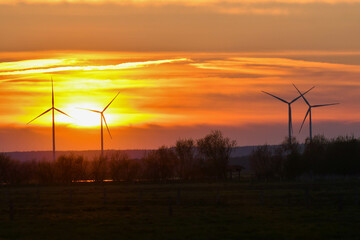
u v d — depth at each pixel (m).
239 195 96.75
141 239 50.25
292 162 165.88
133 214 68.44
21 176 163.12
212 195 97.25
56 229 56.78
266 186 125.38
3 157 163.50
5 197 100.06
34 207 79.50
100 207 77.56
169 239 50.03
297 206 77.25
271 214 67.00
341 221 60.53
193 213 68.69
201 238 50.19
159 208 75.50
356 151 166.00
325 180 151.25
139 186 135.62
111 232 54.28
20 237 52.50
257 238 50.44
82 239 50.72
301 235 51.41
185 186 131.25
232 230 54.59
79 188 129.62
